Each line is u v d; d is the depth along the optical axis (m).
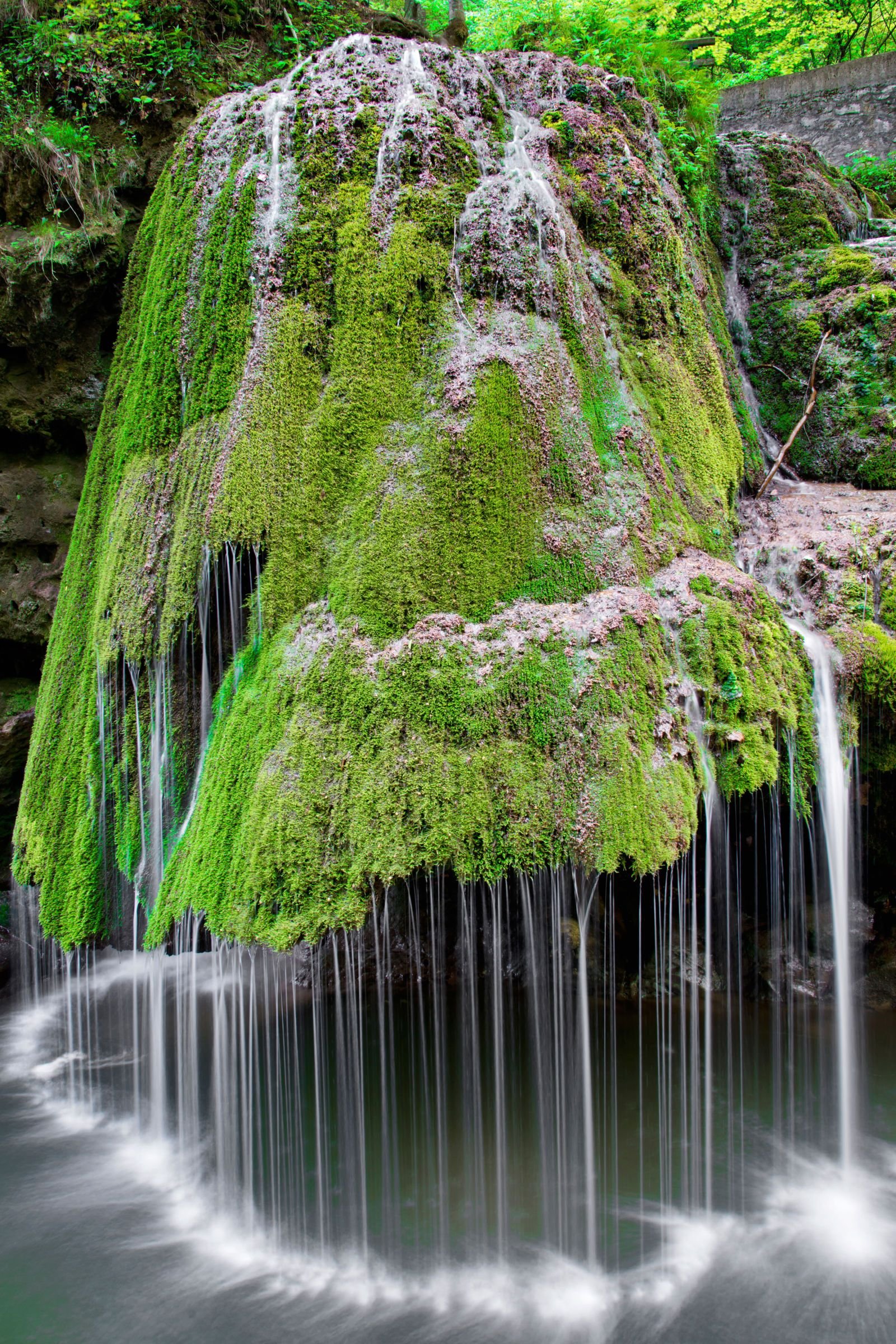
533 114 5.06
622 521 3.98
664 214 5.09
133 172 6.07
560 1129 4.17
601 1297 3.53
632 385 4.52
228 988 5.02
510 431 3.81
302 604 3.81
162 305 4.66
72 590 5.14
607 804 3.24
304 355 4.05
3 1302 3.56
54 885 4.66
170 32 6.56
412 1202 4.09
